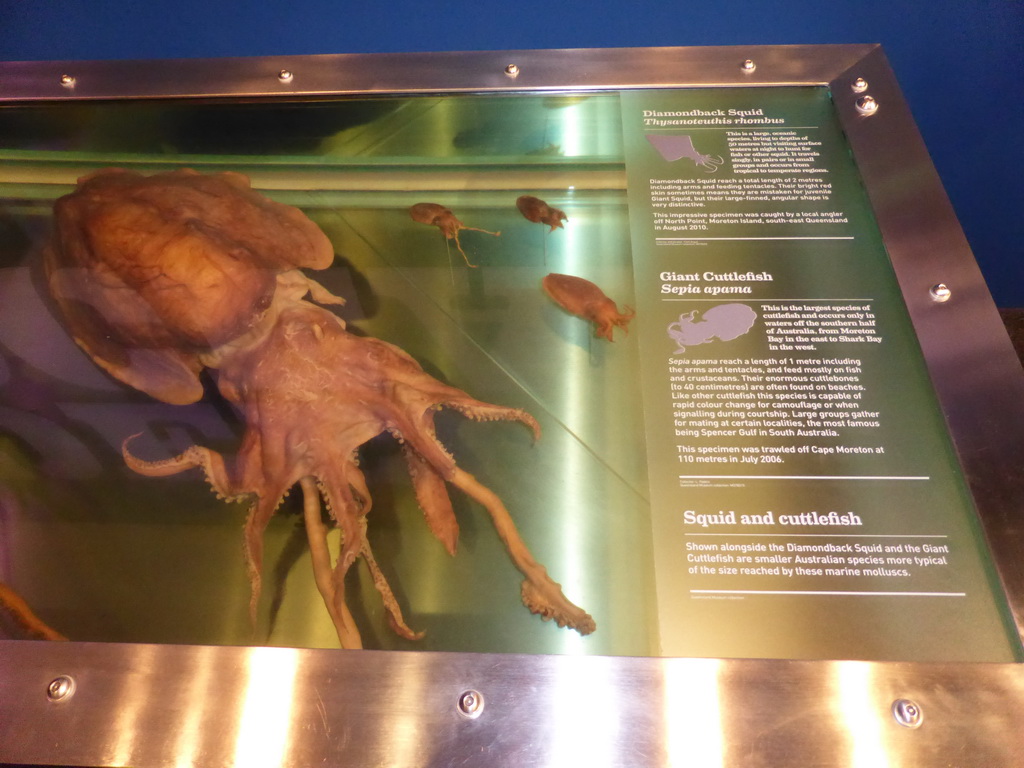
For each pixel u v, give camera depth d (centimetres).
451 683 93
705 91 147
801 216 129
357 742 89
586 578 102
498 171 141
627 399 115
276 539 108
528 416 115
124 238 132
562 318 124
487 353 121
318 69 155
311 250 133
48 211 138
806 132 140
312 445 114
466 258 131
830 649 93
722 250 126
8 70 158
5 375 124
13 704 95
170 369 122
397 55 156
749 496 104
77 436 118
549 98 149
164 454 116
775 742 87
